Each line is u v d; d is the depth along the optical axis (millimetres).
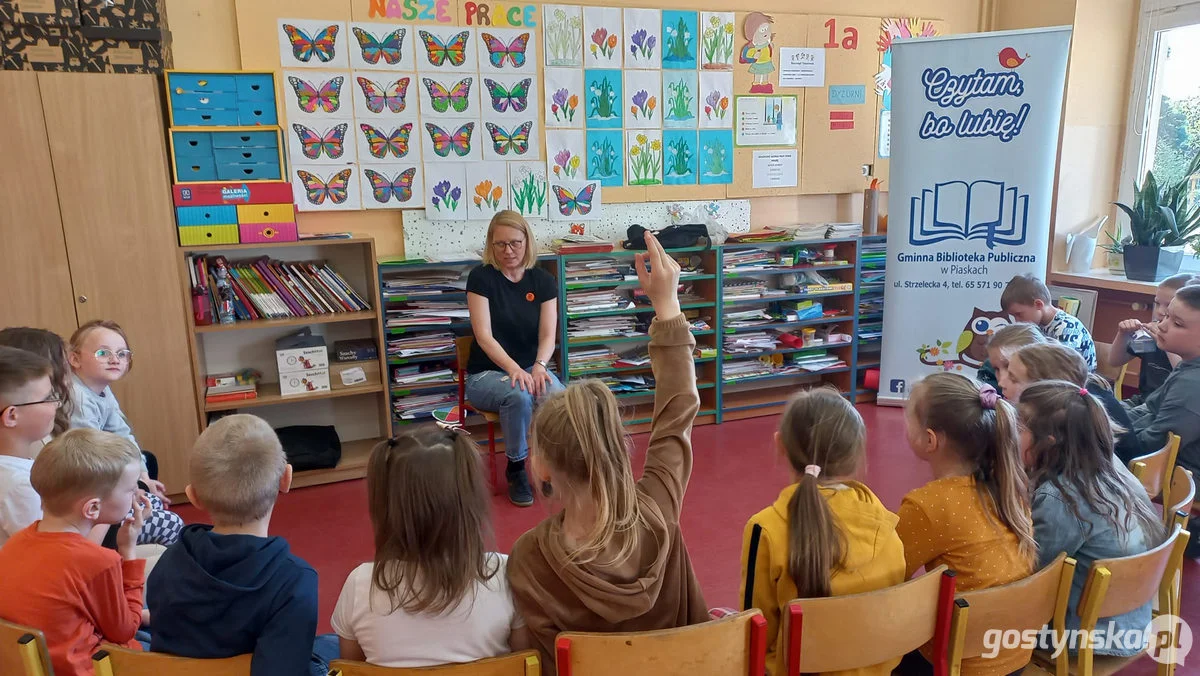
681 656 1220
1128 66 4512
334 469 3479
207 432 1390
